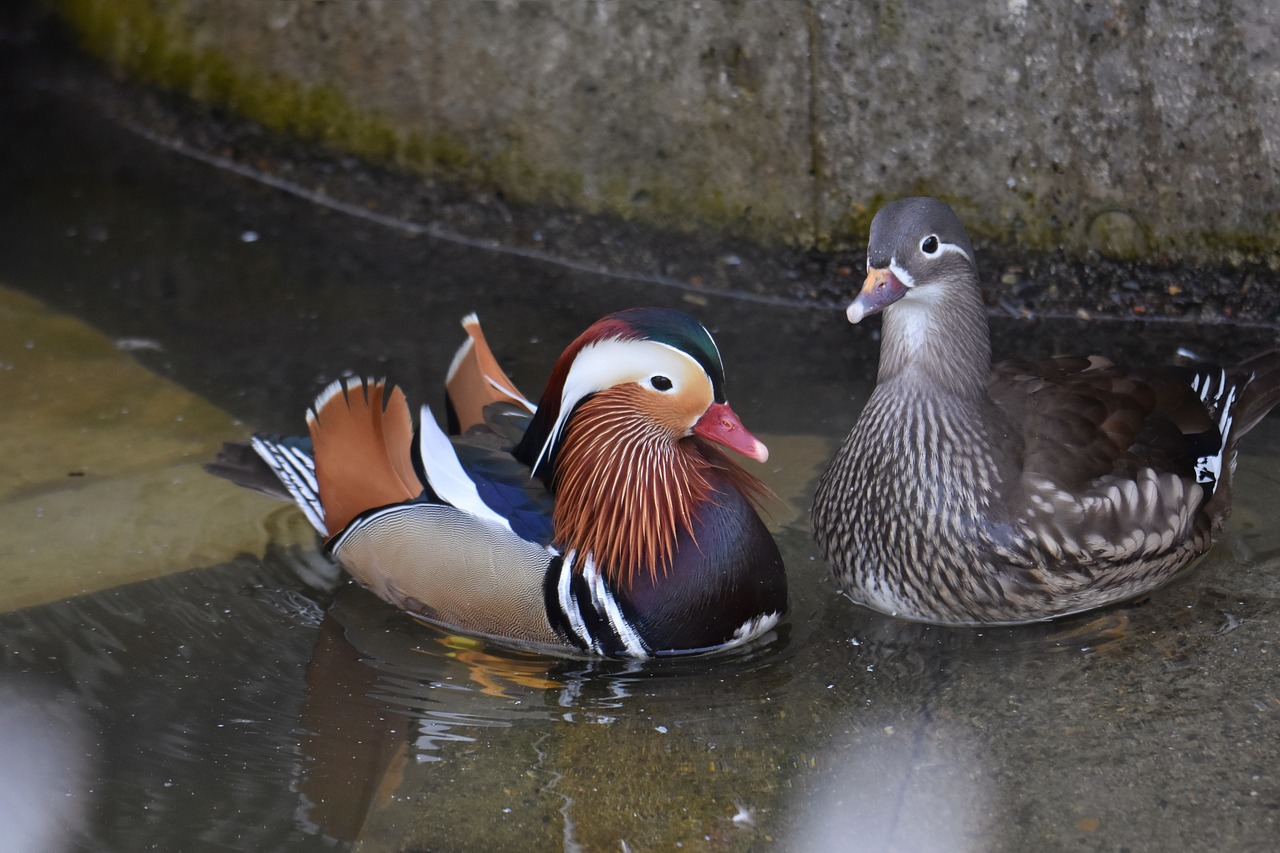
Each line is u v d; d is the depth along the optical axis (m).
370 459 6.02
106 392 7.59
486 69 9.13
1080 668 5.32
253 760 5.04
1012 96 8.01
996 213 8.29
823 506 5.97
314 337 8.12
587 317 8.39
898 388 5.63
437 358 7.86
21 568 6.20
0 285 8.72
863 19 8.08
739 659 5.64
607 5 8.63
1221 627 5.49
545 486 5.98
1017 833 4.46
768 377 7.64
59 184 10.11
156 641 5.76
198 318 8.34
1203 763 4.71
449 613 5.87
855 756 4.91
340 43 9.61
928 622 5.78
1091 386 5.87
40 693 5.43
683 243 8.92
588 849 4.53
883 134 8.30
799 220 8.62
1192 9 7.52
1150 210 8.02
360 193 9.84
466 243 9.48
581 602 5.66
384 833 4.65
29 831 4.71
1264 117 7.61
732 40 8.41
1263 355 6.51
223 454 6.50
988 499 5.50
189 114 10.48
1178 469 5.77
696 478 5.74
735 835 4.55
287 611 5.99
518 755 5.02
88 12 10.87
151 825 4.72
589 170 9.05
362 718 5.28
